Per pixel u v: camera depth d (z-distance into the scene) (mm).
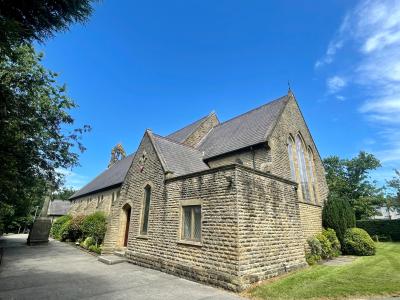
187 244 11180
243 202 10117
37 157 11570
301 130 20703
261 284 9328
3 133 7867
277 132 17031
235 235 9469
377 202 41406
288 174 16766
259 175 11516
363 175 43938
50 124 12062
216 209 10500
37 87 10141
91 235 21984
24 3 6328
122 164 36406
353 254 17156
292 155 18656
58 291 8664
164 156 15258
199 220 11297
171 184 13328
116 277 10781
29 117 9664
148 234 13773
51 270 12344
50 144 12594
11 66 9297
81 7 6824
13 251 19969
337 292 8023
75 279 10414
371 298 7492
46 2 6477
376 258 14977
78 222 25438
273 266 10562
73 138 13352
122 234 16812
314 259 14219
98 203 32562
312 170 20938
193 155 18719
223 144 19641
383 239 28469
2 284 9617
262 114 20516
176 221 12242
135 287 9195
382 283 8844
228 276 9117
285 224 12227
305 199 18609
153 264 12719
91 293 8422
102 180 36469
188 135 24406
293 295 7941
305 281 9570
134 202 16062
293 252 12141
